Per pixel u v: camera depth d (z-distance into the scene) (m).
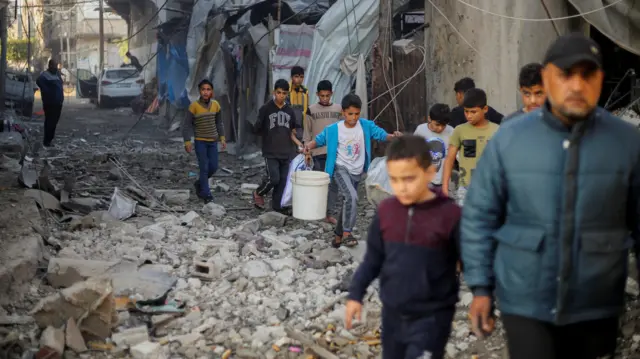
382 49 13.23
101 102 34.00
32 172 9.91
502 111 10.74
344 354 4.89
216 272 6.39
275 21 16.33
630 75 11.59
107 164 13.45
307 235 8.16
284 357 4.82
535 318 2.95
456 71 11.42
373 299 5.82
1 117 17.23
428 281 3.31
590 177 2.86
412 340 3.34
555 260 2.90
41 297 5.73
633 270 5.71
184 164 14.26
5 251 6.11
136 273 6.18
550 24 10.52
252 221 8.61
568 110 2.81
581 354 3.07
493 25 10.69
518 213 2.99
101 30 43.09
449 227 3.30
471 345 4.95
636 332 4.90
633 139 2.89
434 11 11.87
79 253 6.89
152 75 29.91
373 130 7.56
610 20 10.05
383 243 3.42
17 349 4.82
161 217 8.79
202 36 20.16
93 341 5.02
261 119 9.30
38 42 47.25
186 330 5.29
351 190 7.31
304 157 8.45
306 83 14.56
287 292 6.06
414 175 3.25
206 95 9.90
